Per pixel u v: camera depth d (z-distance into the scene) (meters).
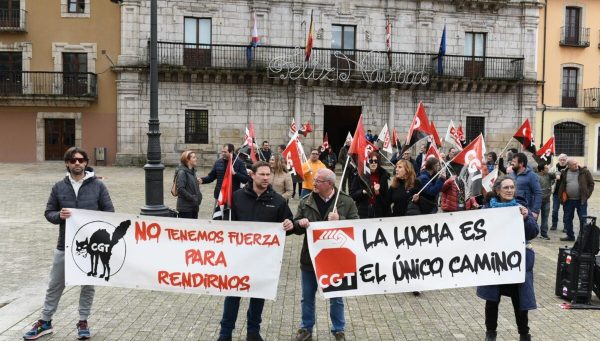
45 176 24.50
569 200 13.52
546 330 7.04
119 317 7.20
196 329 6.82
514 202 6.64
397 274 6.49
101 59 29.64
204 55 29.94
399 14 31.62
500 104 33.19
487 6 32.22
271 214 6.40
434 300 8.29
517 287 6.45
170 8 29.64
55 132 30.09
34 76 29.34
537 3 32.88
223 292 6.34
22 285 8.70
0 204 16.78
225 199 8.10
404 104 32.09
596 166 34.44
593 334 6.90
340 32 31.22
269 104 30.88
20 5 29.30
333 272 6.40
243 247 6.36
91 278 6.40
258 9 30.12
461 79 31.80
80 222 6.39
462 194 9.62
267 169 6.34
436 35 32.09
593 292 8.74
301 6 30.53
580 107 33.97
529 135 12.37
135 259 6.44
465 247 6.52
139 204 17.11
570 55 33.69
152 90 12.21
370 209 9.20
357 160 7.76
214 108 30.41
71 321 6.98
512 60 32.75
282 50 30.45
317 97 31.28
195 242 6.39
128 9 29.31
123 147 29.83
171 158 30.14
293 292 8.55
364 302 8.14
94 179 6.68
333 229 6.41
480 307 7.96
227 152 11.02
